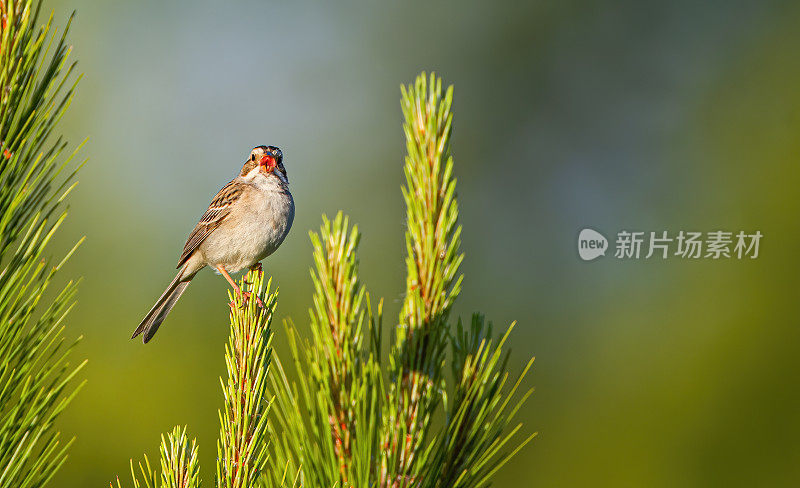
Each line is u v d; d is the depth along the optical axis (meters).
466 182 20.52
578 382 14.19
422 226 3.76
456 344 3.76
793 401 12.55
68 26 3.33
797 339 13.06
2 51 3.19
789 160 16.69
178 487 3.48
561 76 21.08
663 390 13.32
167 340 12.42
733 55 19.69
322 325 3.78
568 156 20.55
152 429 11.86
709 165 18.42
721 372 13.05
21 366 3.20
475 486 3.70
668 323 14.18
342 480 3.72
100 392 11.98
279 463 3.82
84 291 13.71
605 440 13.02
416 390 3.71
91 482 11.62
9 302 3.18
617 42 20.97
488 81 21.33
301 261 14.52
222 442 3.62
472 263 18.91
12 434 3.19
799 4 19.36
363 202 20.16
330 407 3.77
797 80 18.66
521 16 21.33
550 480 12.92
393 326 3.90
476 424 3.70
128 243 14.88
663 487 12.45
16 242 3.23
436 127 3.74
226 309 12.66
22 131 3.19
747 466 12.25
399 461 3.69
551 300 17.50
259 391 3.61
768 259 14.31
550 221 19.78
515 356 14.95
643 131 20.16
